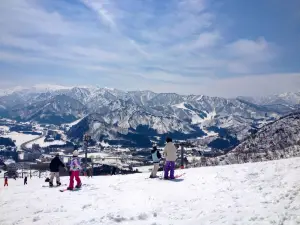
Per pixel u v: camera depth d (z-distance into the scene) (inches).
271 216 365.7
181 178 690.2
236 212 402.6
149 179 737.0
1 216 500.7
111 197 572.1
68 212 492.4
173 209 463.8
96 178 921.5
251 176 577.3
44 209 520.1
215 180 605.3
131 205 504.4
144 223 414.3
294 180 482.9
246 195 469.4
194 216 420.8
